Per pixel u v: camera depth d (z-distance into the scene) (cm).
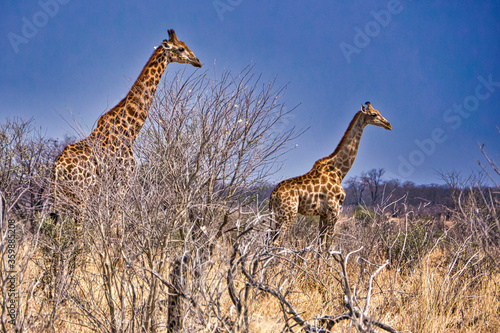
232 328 526
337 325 708
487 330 807
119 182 709
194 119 778
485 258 988
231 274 547
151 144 781
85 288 788
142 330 616
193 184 767
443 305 856
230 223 796
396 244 1173
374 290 927
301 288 930
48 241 770
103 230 679
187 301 546
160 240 663
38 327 630
